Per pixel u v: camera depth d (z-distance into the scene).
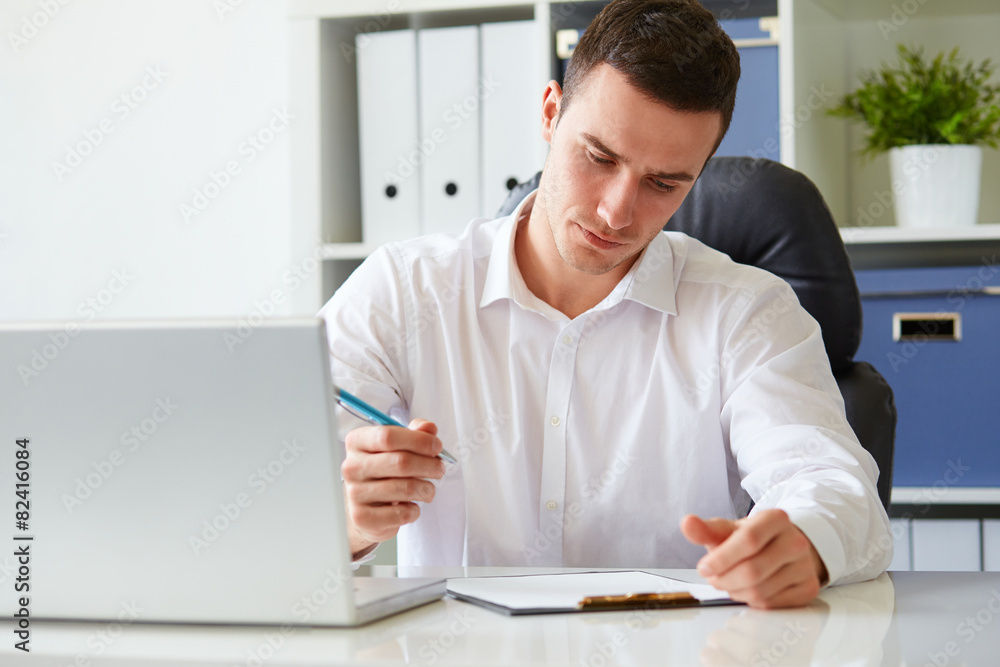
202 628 0.63
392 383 1.22
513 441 1.18
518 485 1.17
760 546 0.69
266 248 2.36
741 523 0.73
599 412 1.18
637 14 0.98
